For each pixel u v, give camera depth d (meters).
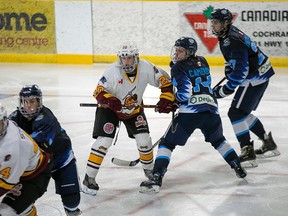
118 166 11.35
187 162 11.55
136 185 10.27
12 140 6.45
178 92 9.61
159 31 22.20
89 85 19.19
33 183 7.12
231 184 10.30
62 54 23.28
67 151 7.97
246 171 10.93
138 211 9.10
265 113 15.34
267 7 21.20
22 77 20.66
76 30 22.95
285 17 21.14
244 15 21.47
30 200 7.06
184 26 21.97
